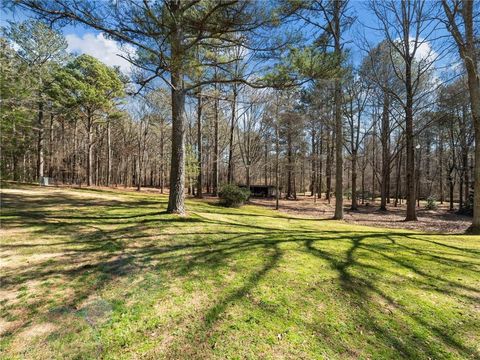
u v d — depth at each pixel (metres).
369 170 39.22
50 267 4.12
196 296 3.31
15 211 8.37
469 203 17.02
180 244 5.47
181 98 8.10
